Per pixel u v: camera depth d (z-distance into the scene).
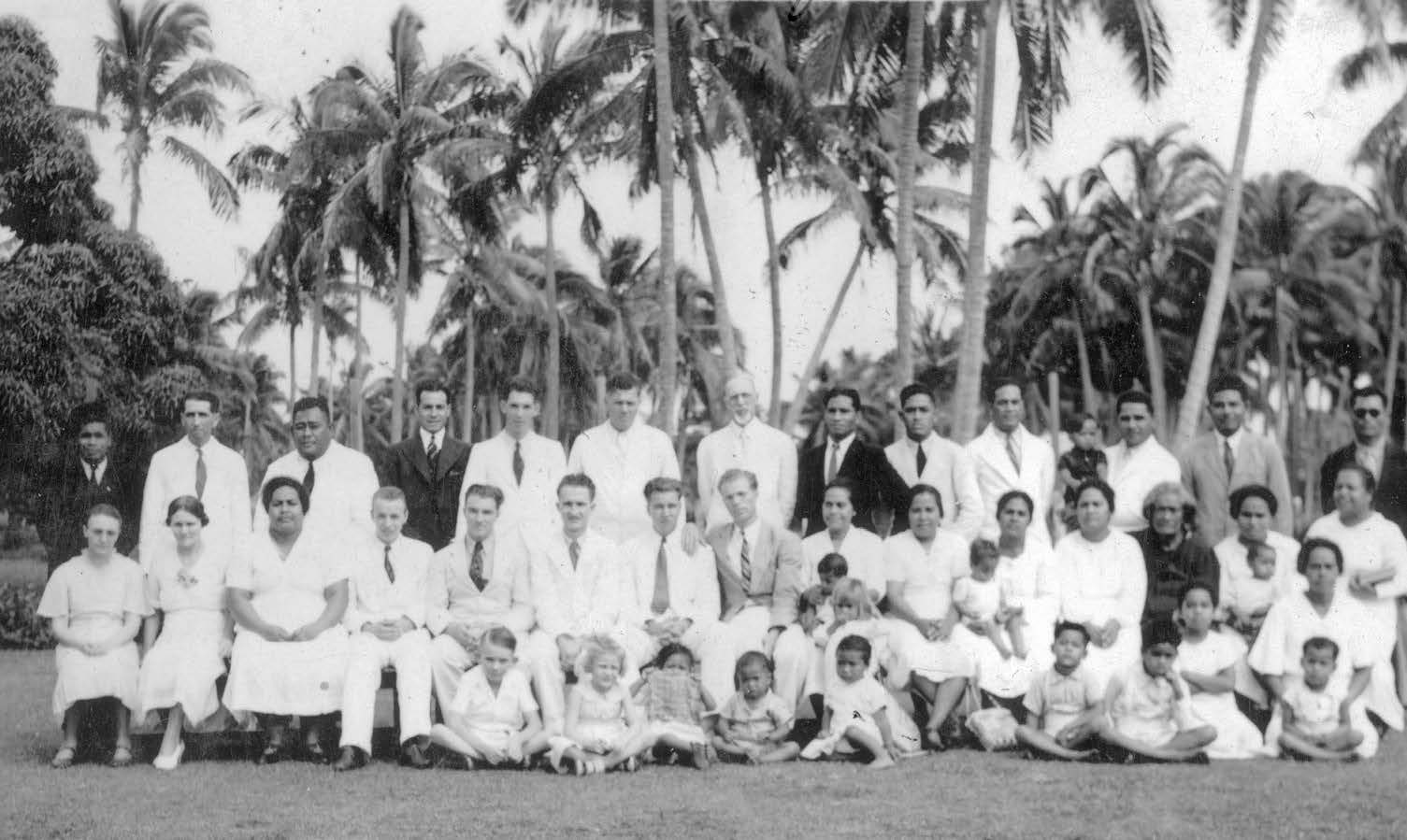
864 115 20.33
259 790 7.22
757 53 19.27
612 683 7.89
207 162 28.27
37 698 11.59
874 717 8.11
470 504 8.49
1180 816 6.56
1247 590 8.88
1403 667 9.12
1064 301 36.53
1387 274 35.06
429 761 8.07
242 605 8.16
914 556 8.86
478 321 40.97
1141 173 34.84
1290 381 41.41
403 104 29.44
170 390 19.53
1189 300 35.62
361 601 8.34
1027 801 6.89
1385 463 9.70
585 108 23.08
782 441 9.66
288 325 39.59
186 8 27.62
